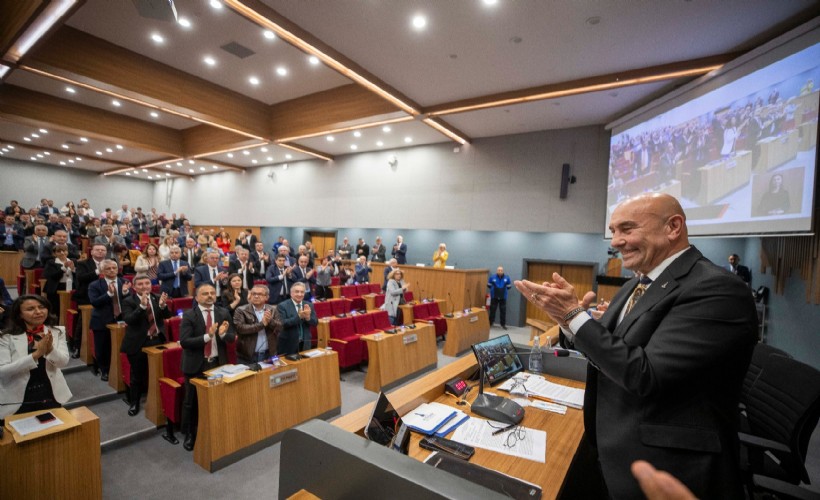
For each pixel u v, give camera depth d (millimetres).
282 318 4645
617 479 1117
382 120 8883
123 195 20906
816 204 4312
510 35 5562
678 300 1074
